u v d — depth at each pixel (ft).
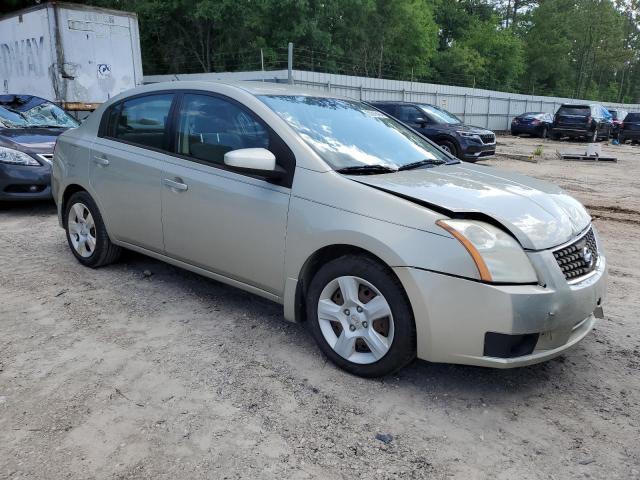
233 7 101.76
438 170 11.91
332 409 9.21
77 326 12.16
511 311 8.66
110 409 9.02
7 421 8.63
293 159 10.84
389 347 9.63
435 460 8.05
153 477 7.49
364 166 11.09
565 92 211.00
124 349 11.13
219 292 14.37
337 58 110.01
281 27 104.47
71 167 15.67
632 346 11.91
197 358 10.84
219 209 11.80
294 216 10.55
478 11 176.96
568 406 9.55
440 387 10.03
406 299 9.36
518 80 200.95
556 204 10.54
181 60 115.24
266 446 8.22
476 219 9.34
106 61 42.16
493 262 8.79
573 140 87.92
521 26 207.72
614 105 144.15
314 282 10.57
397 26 124.36
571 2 202.49
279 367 10.55
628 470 7.93
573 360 11.21
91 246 15.65
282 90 13.02
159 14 107.86
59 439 8.23
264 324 12.49
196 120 12.70
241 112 11.89
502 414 9.26
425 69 140.15
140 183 13.55
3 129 24.67
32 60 41.52
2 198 22.12
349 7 109.81
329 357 10.57
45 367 10.34
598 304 10.10
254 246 11.32
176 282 15.02
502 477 7.73
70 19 39.55
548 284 8.99
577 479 7.73
